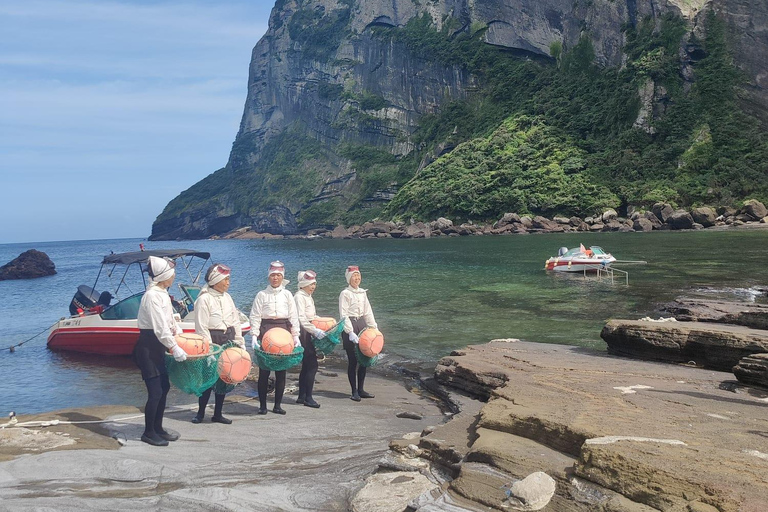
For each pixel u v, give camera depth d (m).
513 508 4.04
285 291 8.34
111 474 5.21
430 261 37.94
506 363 9.10
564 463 4.50
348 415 8.05
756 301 17.30
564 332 14.45
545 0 114.56
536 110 101.94
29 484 4.95
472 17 124.75
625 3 99.44
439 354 12.61
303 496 4.79
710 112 83.44
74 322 14.64
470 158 98.38
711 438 4.50
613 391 6.52
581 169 85.12
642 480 3.81
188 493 4.79
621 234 59.50
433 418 7.91
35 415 7.32
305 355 8.73
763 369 6.60
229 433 6.84
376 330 9.15
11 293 31.44
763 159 75.12
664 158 80.50
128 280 33.03
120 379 11.63
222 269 7.39
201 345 6.63
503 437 5.21
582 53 104.25
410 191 98.62
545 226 74.31
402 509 4.42
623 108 88.69
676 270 26.58
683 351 8.70
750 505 3.28
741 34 87.50
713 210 66.38
